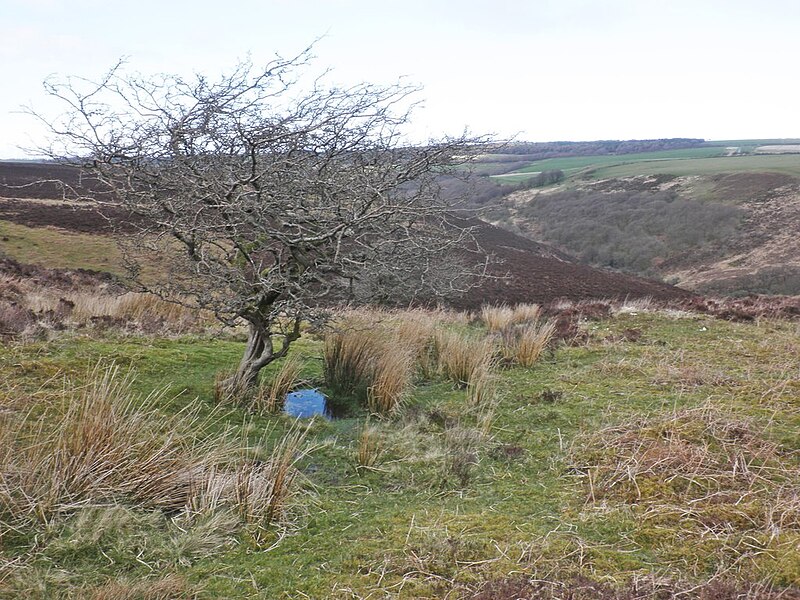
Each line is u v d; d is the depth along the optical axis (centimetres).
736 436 457
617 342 853
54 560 298
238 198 476
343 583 289
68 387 524
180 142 453
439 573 295
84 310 879
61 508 332
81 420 388
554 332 912
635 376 668
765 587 275
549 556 308
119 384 544
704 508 354
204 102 428
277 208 481
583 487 397
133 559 306
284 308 498
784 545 309
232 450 425
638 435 471
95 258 2311
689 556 307
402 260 539
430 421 546
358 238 514
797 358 726
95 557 304
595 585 277
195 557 314
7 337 646
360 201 490
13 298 954
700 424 480
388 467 440
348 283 535
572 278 2939
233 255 548
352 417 563
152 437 396
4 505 328
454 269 616
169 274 574
